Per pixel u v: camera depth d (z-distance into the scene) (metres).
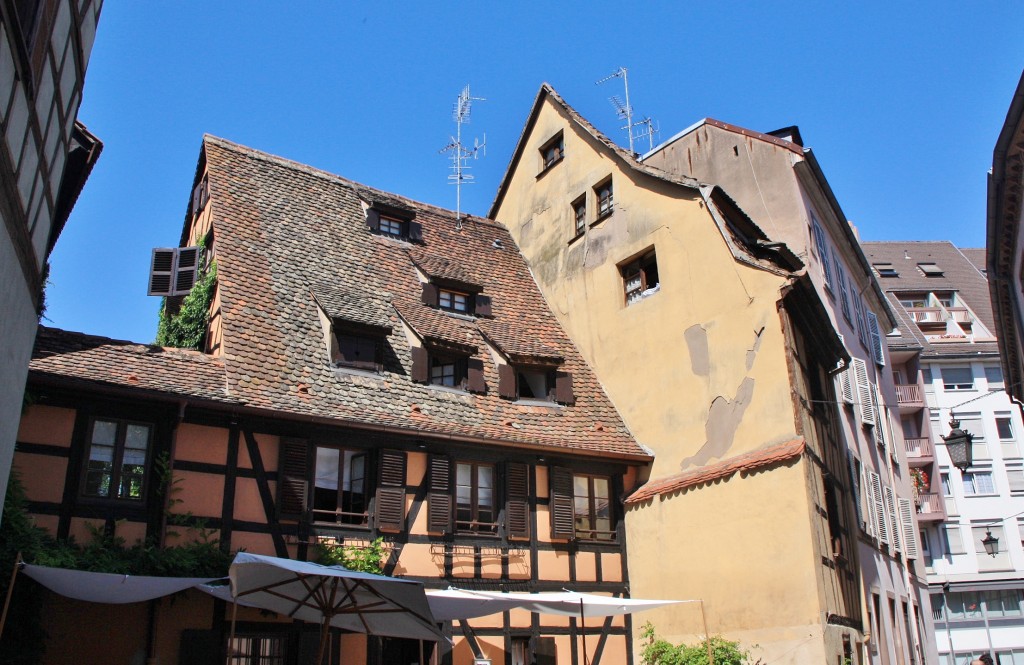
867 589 14.84
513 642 13.70
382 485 12.83
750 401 13.88
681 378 15.27
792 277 13.67
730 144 18.44
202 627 10.91
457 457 13.77
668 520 14.37
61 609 10.06
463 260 18.70
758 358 13.91
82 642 10.09
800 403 13.24
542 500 14.43
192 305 14.51
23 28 6.31
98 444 10.96
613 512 15.23
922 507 33.47
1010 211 14.31
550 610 11.88
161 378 11.59
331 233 16.89
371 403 13.44
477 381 15.26
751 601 12.71
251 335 13.28
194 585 10.00
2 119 6.09
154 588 9.78
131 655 10.36
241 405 11.76
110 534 10.64
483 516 13.91
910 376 34.78
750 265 14.37
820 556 12.29
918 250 44.06
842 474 14.95
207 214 16.09
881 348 22.33
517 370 15.85
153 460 11.21
